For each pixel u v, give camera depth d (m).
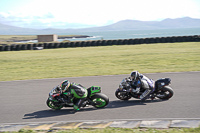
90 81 19.86
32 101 14.97
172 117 10.96
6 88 18.86
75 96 12.70
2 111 13.34
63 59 36.16
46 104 14.27
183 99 13.67
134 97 13.92
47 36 90.69
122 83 13.96
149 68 24.89
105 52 42.94
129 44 58.00
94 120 11.24
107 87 17.45
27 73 25.58
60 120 11.57
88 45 58.91
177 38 56.31
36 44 57.66
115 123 10.58
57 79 21.42
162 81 13.64
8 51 55.47
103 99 12.79
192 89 15.70
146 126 9.96
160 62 28.62
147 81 13.51
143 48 46.59
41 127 10.66
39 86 18.95
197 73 20.84
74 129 9.97
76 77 21.91
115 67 26.70
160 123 10.23
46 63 32.84
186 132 8.88
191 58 30.39
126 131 9.38
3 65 32.72
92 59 34.53
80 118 11.67
